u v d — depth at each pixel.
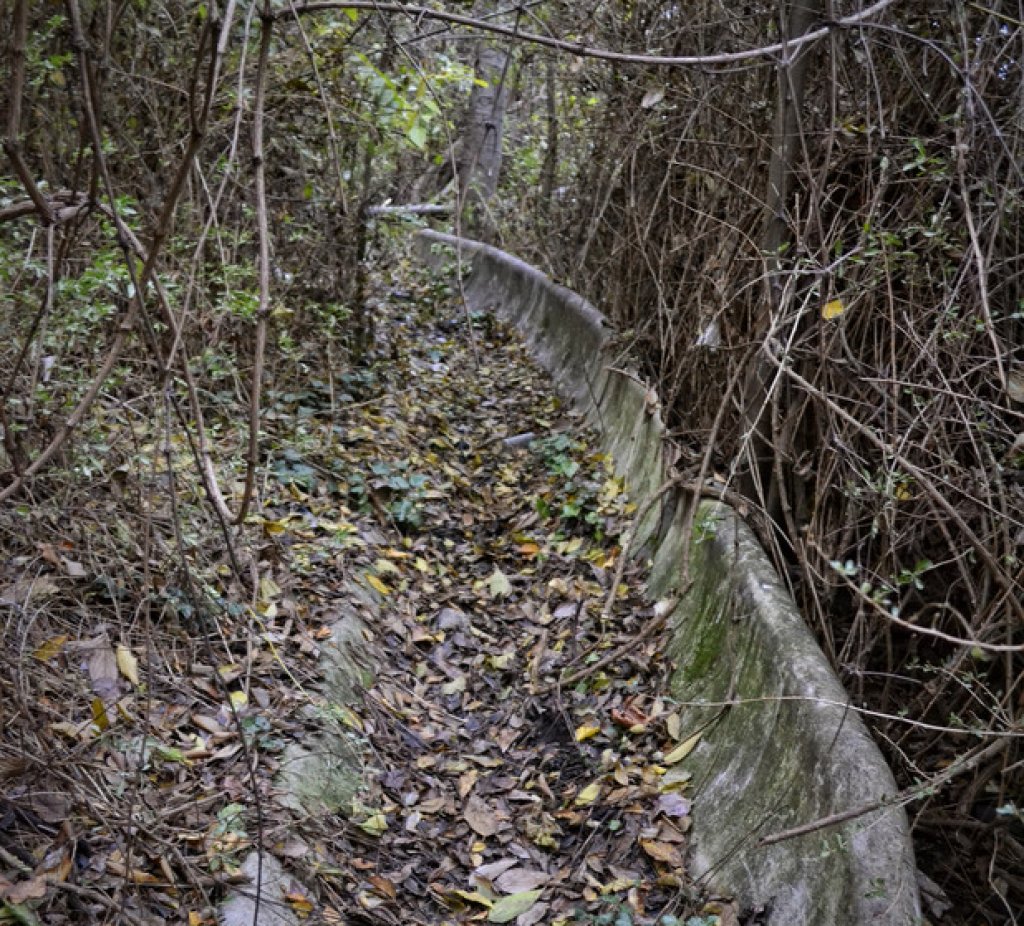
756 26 4.74
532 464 6.37
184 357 2.00
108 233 3.78
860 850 2.62
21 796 2.69
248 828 2.98
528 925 3.08
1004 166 3.67
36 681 3.11
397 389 6.95
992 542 3.23
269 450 5.15
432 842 3.43
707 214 5.15
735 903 2.95
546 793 3.70
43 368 3.53
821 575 3.84
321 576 4.45
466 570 5.23
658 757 3.75
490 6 6.30
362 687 3.99
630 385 6.14
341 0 2.94
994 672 3.42
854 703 3.48
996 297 3.61
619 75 6.11
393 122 5.34
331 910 2.93
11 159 1.74
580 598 4.85
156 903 2.65
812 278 4.20
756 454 4.42
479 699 4.29
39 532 3.62
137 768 2.84
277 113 5.31
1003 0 3.77
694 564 4.41
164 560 3.80
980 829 3.27
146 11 4.56
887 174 3.81
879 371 3.66
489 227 11.40
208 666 3.60
